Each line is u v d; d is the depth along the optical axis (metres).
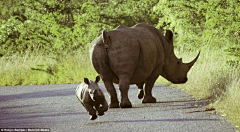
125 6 66.88
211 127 19.80
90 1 67.38
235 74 30.50
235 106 23.42
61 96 33.53
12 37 59.97
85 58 51.47
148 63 28.39
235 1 41.50
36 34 60.22
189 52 46.88
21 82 47.50
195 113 23.50
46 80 46.91
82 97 22.09
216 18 42.00
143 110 25.33
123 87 26.62
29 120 23.02
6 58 55.28
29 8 64.12
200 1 46.97
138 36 28.09
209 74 33.25
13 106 28.84
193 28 50.97
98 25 62.28
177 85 37.97
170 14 51.44
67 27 61.22
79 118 23.14
